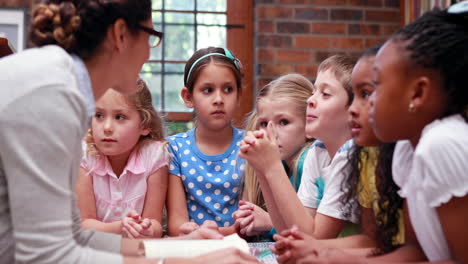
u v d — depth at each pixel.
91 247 1.02
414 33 0.78
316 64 3.38
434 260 0.78
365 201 1.08
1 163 0.76
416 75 0.76
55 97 0.75
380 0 3.43
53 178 0.75
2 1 3.23
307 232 1.15
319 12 3.39
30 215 0.74
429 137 0.74
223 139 1.72
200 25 3.37
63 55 0.82
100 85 0.93
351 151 1.13
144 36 0.96
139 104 1.56
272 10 3.36
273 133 1.24
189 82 1.67
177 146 1.72
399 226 0.97
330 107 1.31
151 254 0.95
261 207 1.66
